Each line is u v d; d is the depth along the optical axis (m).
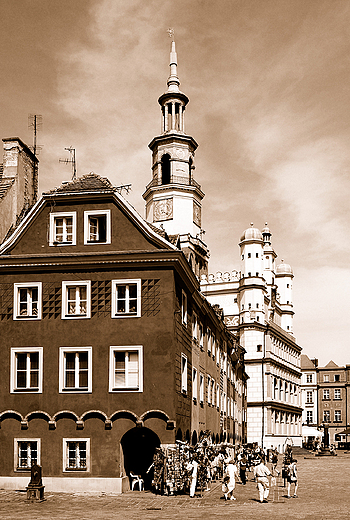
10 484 28.42
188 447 28.80
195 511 22.83
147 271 29.45
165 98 63.75
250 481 38.28
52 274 30.03
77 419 28.41
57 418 28.69
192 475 27.34
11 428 28.92
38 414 28.83
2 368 29.47
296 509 24.27
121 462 28.30
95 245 30.41
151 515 21.41
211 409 43.31
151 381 28.39
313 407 129.62
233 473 27.20
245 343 87.50
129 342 28.88
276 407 88.25
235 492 30.84
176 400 28.73
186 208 61.81
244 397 75.62
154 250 29.55
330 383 129.88
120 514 21.50
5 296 30.09
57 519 20.06
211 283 95.12
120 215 30.55
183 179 62.38
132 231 30.30
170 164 62.69
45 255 30.06
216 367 47.00
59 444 28.47
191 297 35.12
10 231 33.38
